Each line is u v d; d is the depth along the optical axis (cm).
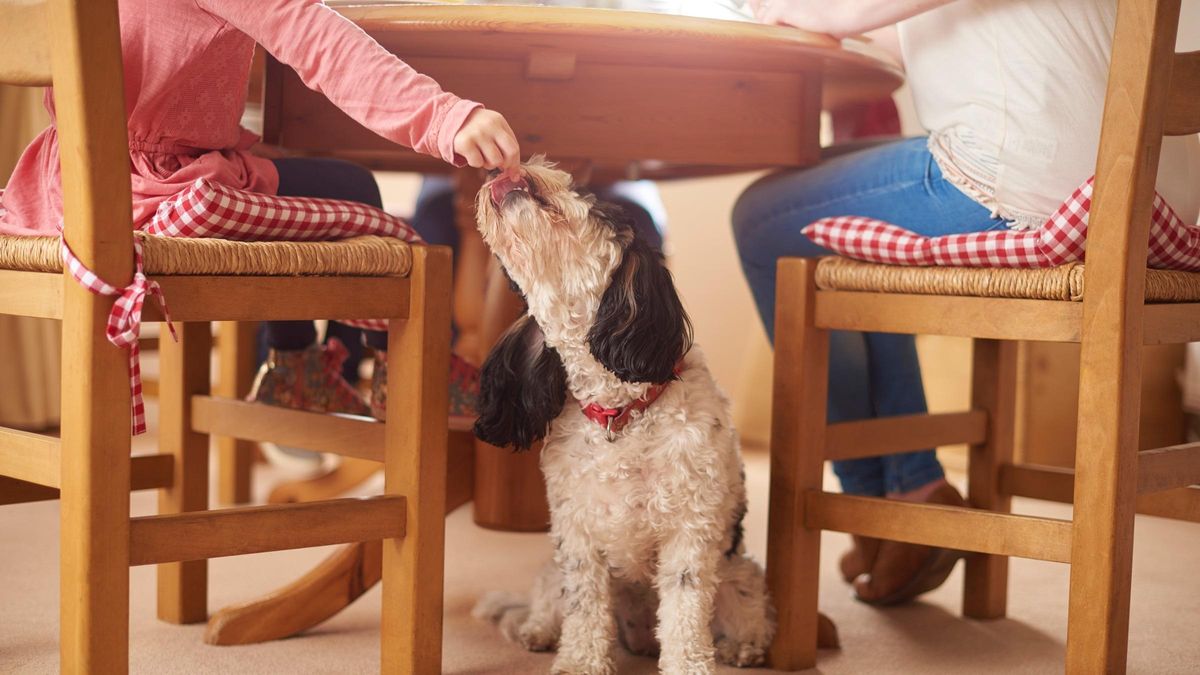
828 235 149
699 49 156
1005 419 185
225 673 146
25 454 118
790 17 160
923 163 156
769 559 155
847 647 165
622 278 134
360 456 147
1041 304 129
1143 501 152
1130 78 118
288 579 194
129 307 108
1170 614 182
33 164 135
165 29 131
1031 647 167
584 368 138
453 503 195
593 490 139
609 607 146
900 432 168
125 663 112
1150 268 135
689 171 239
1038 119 141
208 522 118
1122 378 121
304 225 132
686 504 137
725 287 391
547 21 143
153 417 355
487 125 125
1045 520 128
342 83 129
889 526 143
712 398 142
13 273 120
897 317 142
